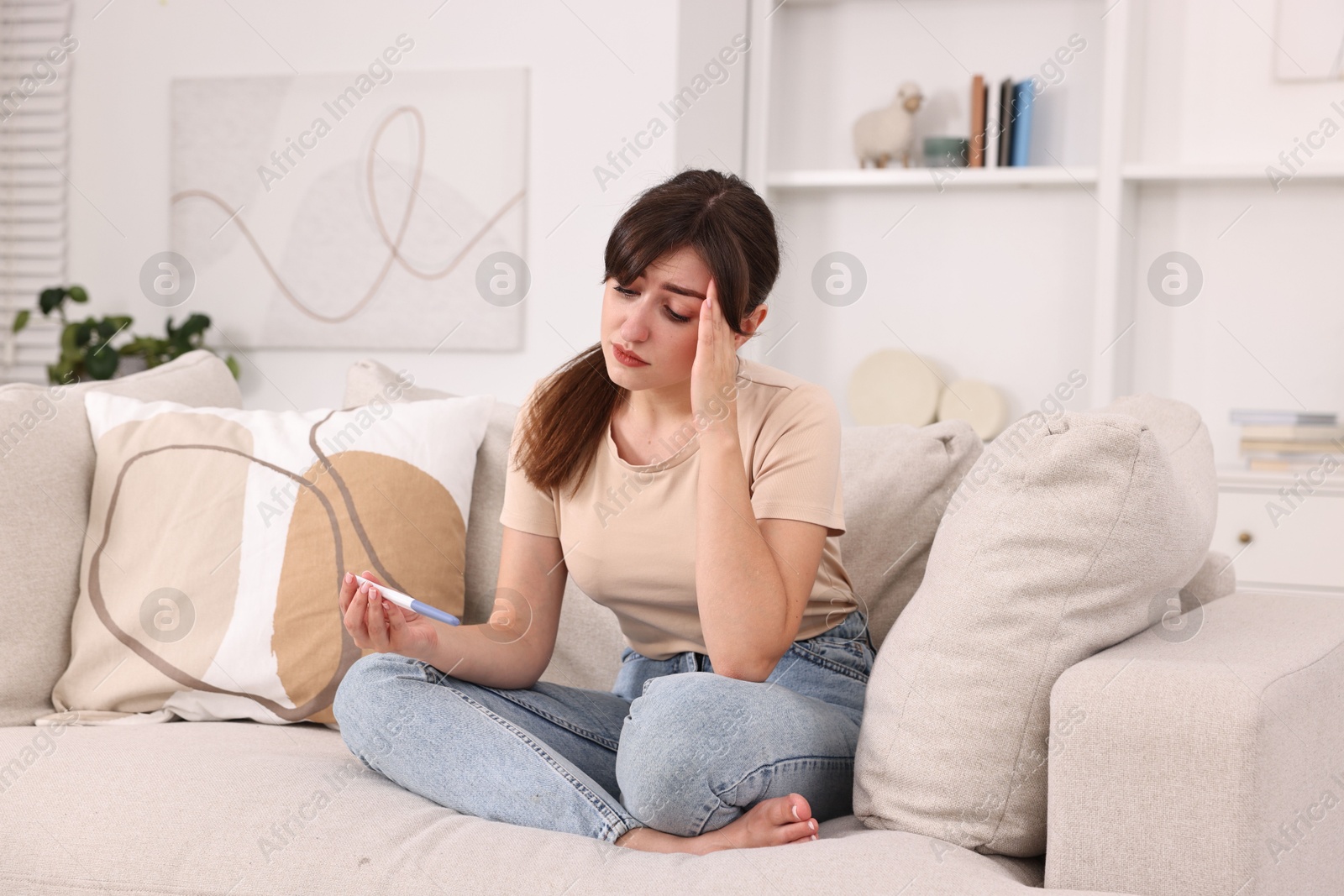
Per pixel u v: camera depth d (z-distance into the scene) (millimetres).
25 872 1049
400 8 3307
